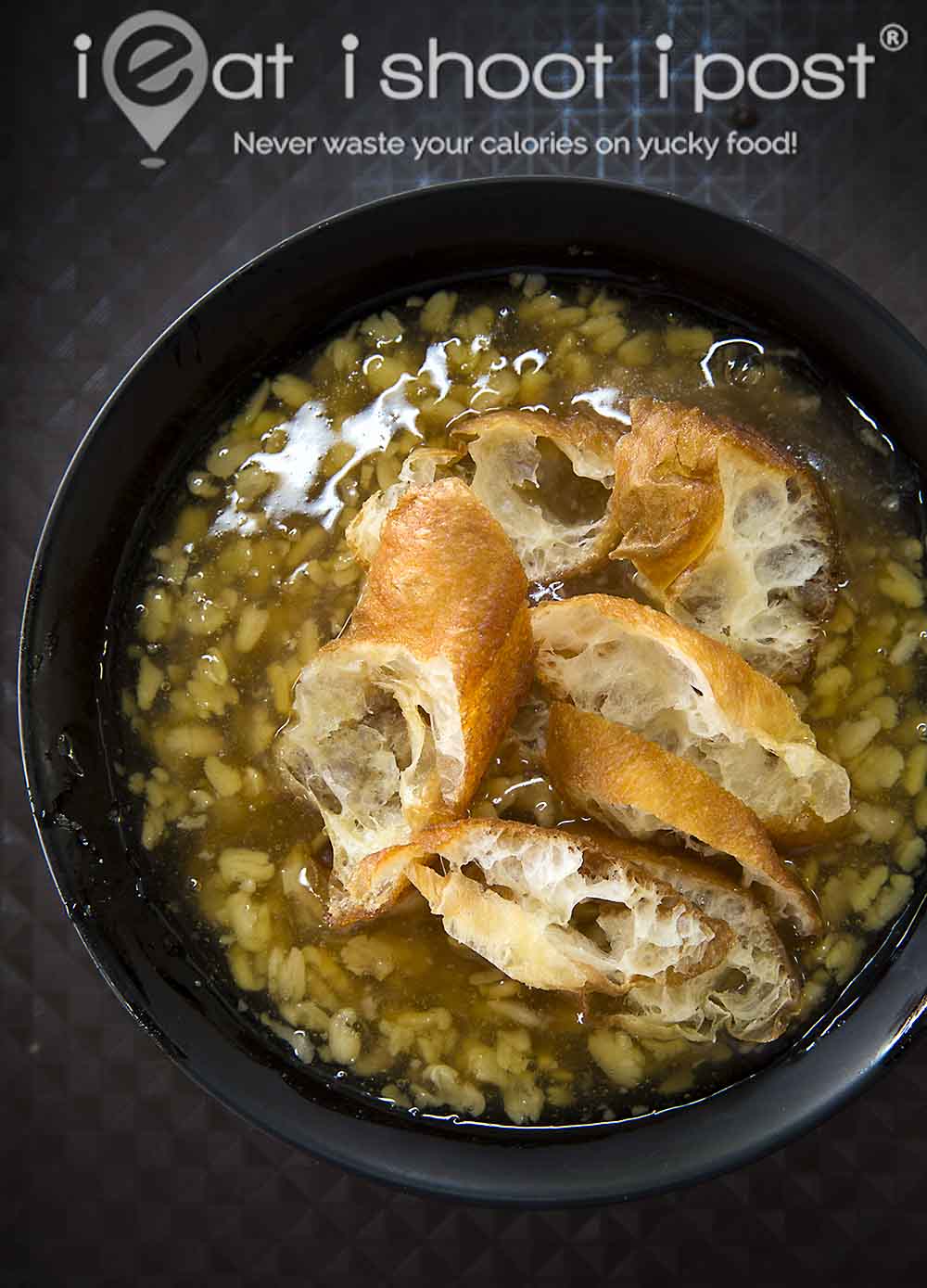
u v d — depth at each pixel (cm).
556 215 30
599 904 30
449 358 31
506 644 29
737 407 31
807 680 31
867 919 30
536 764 30
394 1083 30
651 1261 33
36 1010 34
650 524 30
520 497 31
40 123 34
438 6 34
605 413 31
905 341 30
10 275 34
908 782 31
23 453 34
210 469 31
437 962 30
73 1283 34
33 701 30
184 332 30
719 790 29
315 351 31
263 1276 34
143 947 31
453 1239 34
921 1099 33
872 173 34
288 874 31
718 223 30
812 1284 33
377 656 29
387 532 29
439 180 34
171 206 34
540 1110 30
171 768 31
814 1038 30
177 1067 33
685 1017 30
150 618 31
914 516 31
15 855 34
